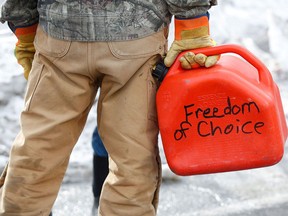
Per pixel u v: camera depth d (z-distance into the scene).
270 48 6.19
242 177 4.39
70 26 2.80
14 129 4.61
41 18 2.89
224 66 2.85
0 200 3.09
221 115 2.83
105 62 2.82
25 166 2.96
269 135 2.81
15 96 4.79
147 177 2.94
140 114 2.90
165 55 2.93
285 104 5.22
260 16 6.48
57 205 4.07
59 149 2.97
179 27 2.83
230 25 6.36
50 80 2.92
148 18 2.81
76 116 2.95
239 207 4.05
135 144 2.90
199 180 4.34
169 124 2.85
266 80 2.86
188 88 2.80
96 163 3.61
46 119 2.94
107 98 2.93
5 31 5.46
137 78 2.88
